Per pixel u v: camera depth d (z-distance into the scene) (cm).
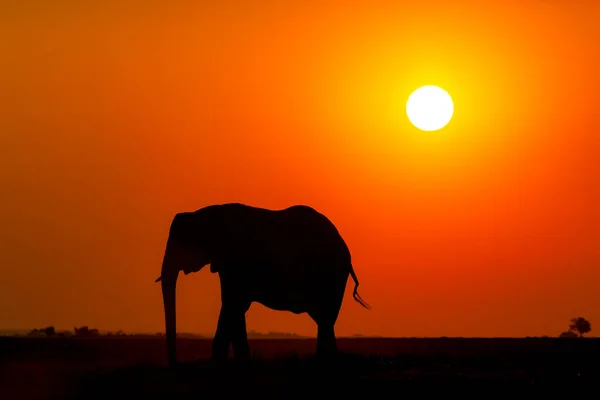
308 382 11144
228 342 13288
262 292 13762
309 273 14088
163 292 13312
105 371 12612
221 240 13600
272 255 13812
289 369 11975
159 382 11319
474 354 16700
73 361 15825
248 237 13750
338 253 14438
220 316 13425
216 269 13612
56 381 11825
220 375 11512
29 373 12675
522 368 12962
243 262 13600
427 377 11531
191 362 13000
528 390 10794
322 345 14150
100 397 10888
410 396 10512
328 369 11988
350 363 12744
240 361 12650
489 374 12006
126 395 10812
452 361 13725
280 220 14162
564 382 11275
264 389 10825
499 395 10556
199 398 10431
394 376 11669
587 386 11031
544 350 19125
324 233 14412
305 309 14125
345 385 10975
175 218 13750
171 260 13425
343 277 14475
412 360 13700
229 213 13850
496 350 19362
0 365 14425
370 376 11644
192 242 13538
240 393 10606
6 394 11162
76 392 11269
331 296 14288
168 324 13062
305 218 14388
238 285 13512
